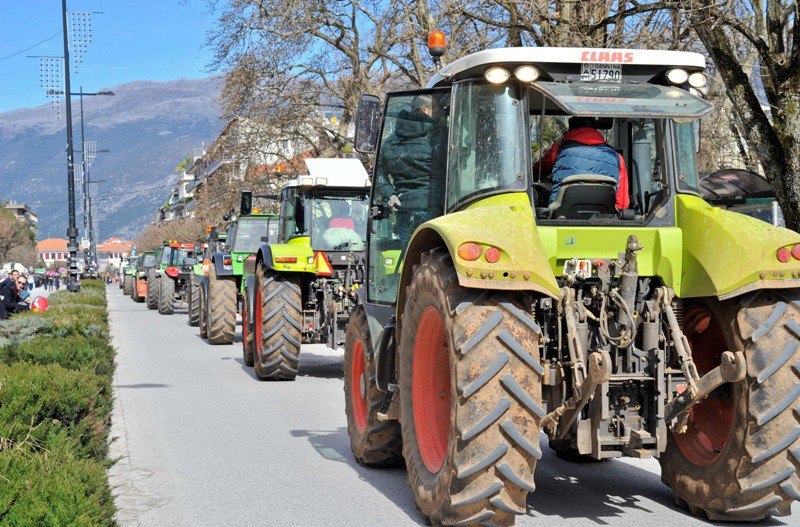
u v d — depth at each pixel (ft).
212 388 36.63
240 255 58.80
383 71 95.40
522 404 14.05
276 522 17.06
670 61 16.43
